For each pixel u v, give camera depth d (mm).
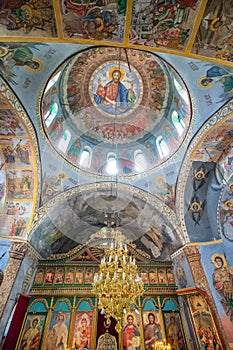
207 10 4355
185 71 7836
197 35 4840
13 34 4828
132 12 4441
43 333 9242
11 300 8586
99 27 4773
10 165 9789
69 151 11617
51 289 10484
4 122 8539
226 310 8430
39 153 9938
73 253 12047
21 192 10047
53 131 10688
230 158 9492
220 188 10062
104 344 9195
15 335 8805
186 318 9820
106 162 12555
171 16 4500
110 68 11500
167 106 11344
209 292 8867
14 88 7746
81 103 11977
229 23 4547
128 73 11625
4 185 9914
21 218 9773
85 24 4676
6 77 7312
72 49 7578
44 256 11477
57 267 11297
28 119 8766
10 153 9531
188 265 9758
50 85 9375
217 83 7586
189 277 9805
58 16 4484
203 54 5297
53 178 10758
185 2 4223
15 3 4191
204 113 8797
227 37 4820
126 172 12195
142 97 12062
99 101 12375
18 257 9047
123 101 12477
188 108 9422
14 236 9375
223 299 8609
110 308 6645
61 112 11164
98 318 9883
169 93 11031
